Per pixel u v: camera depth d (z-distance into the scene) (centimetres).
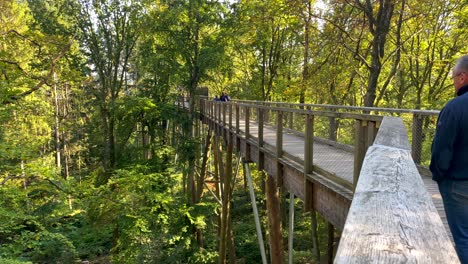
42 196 959
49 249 1078
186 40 1958
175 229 1375
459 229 213
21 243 791
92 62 2081
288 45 2119
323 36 1470
